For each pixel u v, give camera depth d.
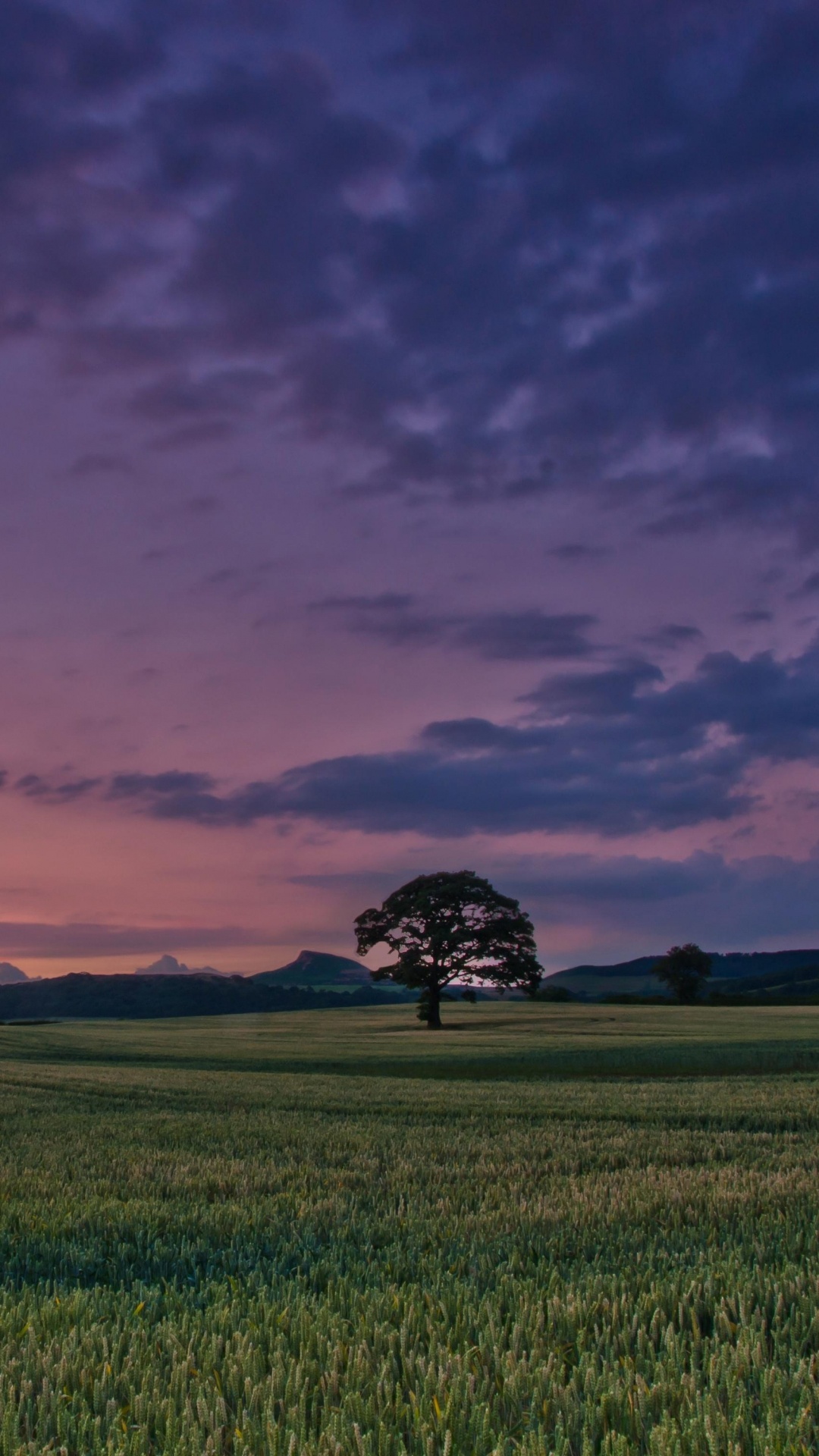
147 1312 4.85
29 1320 4.49
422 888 76.56
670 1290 4.85
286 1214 7.60
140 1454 3.13
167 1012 177.62
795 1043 41.78
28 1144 13.85
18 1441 3.25
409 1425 3.29
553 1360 3.85
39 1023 85.25
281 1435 3.20
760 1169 10.58
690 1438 3.10
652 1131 14.84
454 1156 11.94
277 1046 49.84
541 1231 6.78
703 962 110.94
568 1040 48.56
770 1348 4.20
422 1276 5.48
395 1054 42.84
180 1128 15.66
